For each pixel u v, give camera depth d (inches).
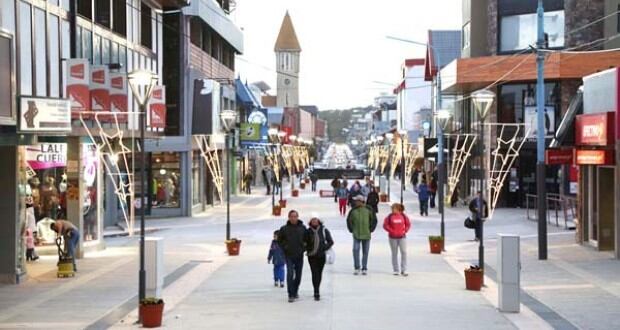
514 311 668.7
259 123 2664.9
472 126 2170.3
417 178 2827.3
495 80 1899.6
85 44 1136.8
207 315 670.5
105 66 1056.2
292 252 727.1
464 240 1344.7
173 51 1886.1
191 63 1961.1
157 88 1355.8
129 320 659.4
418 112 3865.7
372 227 917.8
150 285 693.9
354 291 792.3
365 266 917.2
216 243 1334.9
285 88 6382.9
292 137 3506.4
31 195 1069.1
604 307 695.7
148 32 1562.5
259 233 1519.4
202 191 2070.6
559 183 1932.8
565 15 1919.3
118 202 1736.0
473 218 1311.5
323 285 833.5
